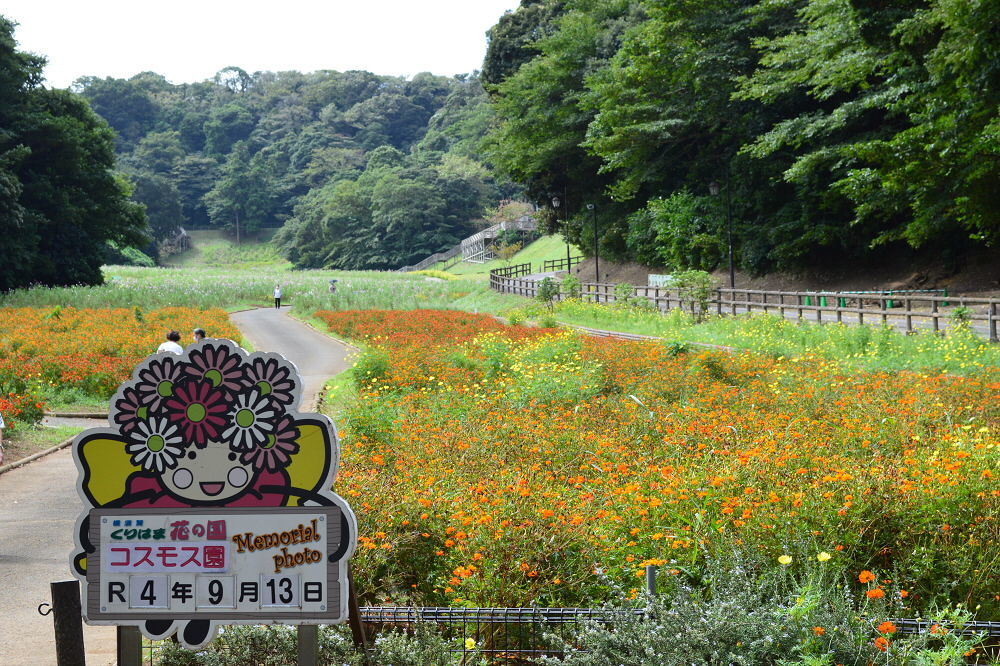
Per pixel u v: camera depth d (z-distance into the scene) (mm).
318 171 167000
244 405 3602
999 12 17672
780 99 39531
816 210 38969
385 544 5348
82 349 21578
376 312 39344
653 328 29375
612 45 55625
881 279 37750
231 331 29500
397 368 15703
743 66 39781
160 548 3605
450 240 127500
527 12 71062
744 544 4906
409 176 132625
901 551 5043
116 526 3604
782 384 12844
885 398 10758
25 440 13117
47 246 59281
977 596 4789
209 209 170000
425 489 6465
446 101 177000
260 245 162625
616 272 59812
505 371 15688
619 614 4043
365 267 131000
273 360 3600
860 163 33719
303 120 195125
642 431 9406
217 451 3607
